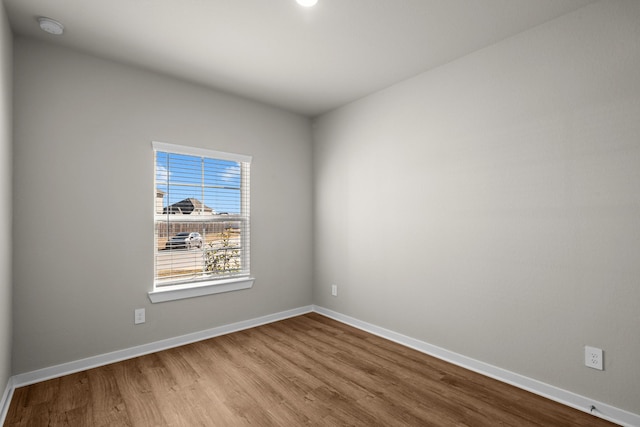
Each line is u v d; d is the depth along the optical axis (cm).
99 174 252
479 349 243
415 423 182
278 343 298
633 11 178
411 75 288
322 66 272
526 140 218
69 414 189
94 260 250
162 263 287
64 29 218
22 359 221
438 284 270
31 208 225
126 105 265
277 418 186
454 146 259
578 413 191
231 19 208
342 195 361
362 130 338
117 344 259
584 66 194
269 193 360
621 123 182
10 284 211
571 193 199
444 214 266
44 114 231
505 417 187
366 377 234
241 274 340
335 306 370
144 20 209
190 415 189
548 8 196
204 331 308
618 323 183
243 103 338
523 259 220
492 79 236
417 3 192
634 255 178
